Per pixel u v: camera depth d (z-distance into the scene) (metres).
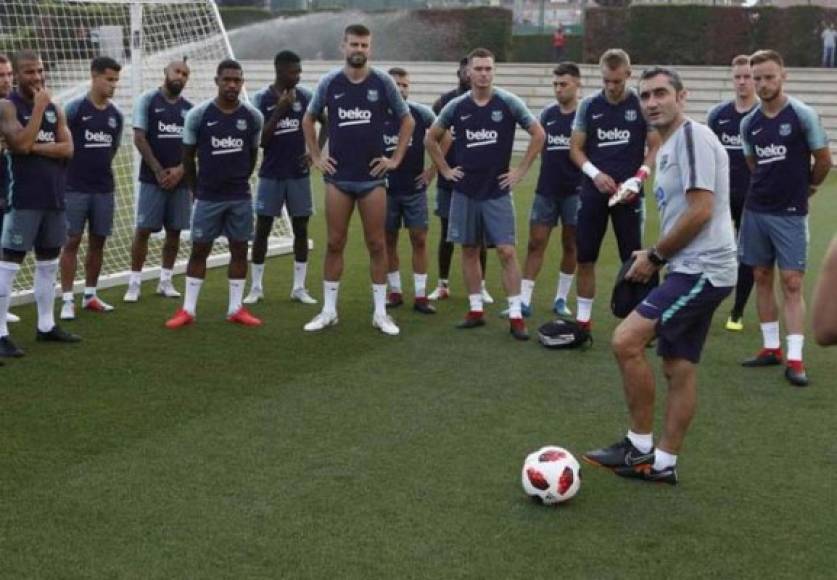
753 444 5.20
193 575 3.61
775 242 6.52
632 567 3.76
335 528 4.04
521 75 26.25
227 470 4.65
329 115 7.30
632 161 7.14
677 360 4.58
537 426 5.39
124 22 11.66
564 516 4.22
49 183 6.61
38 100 6.43
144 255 8.43
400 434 5.21
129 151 12.81
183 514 4.14
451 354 6.89
